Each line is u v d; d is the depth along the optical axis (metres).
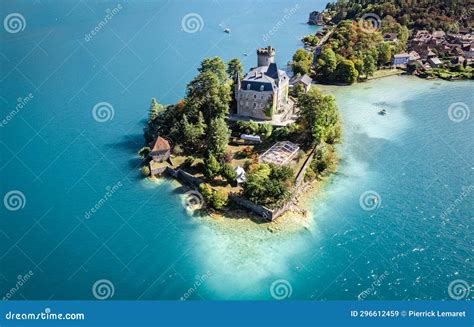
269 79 136.75
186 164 115.75
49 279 82.19
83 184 111.75
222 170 109.12
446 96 180.62
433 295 81.00
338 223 100.31
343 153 131.25
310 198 108.94
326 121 129.88
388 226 99.69
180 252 89.88
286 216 100.94
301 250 91.75
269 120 139.38
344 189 113.19
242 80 138.12
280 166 107.38
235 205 103.56
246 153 121.25
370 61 198.88
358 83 196.75
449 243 94.69
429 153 132.50
